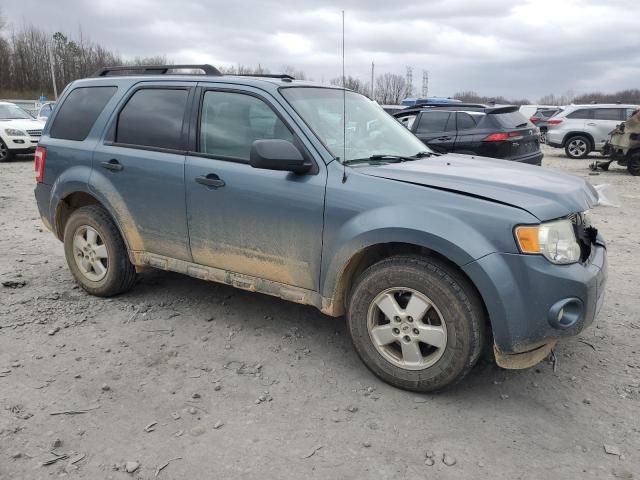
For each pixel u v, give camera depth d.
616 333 4.10
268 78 3.96
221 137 3.79
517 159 10.00
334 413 3.05
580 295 2.90
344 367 3.56
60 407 3.04
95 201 4.65
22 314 4.25
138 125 4.21
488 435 2.87
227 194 3.67
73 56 67.69
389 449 2.74
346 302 3.52
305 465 2.62
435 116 10.33
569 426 2.96
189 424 2.92
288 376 3.44
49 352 3.67
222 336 3.97
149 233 4.17
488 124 9.86
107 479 2.50
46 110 20.09
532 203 2.96
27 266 5.50
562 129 18.36
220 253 3.84
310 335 4.01
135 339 3.89
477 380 3.42
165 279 5.08
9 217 8.02
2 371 3.41
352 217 3.22
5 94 64.56
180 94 4.05
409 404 3.15
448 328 3.04
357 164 3.48
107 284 4.50
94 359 3.59
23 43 66.81
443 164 3.69
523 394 3.27
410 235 3.02
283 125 3.55
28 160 15.72
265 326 4.14
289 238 3.48
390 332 3.25
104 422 2.92
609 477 2.55
